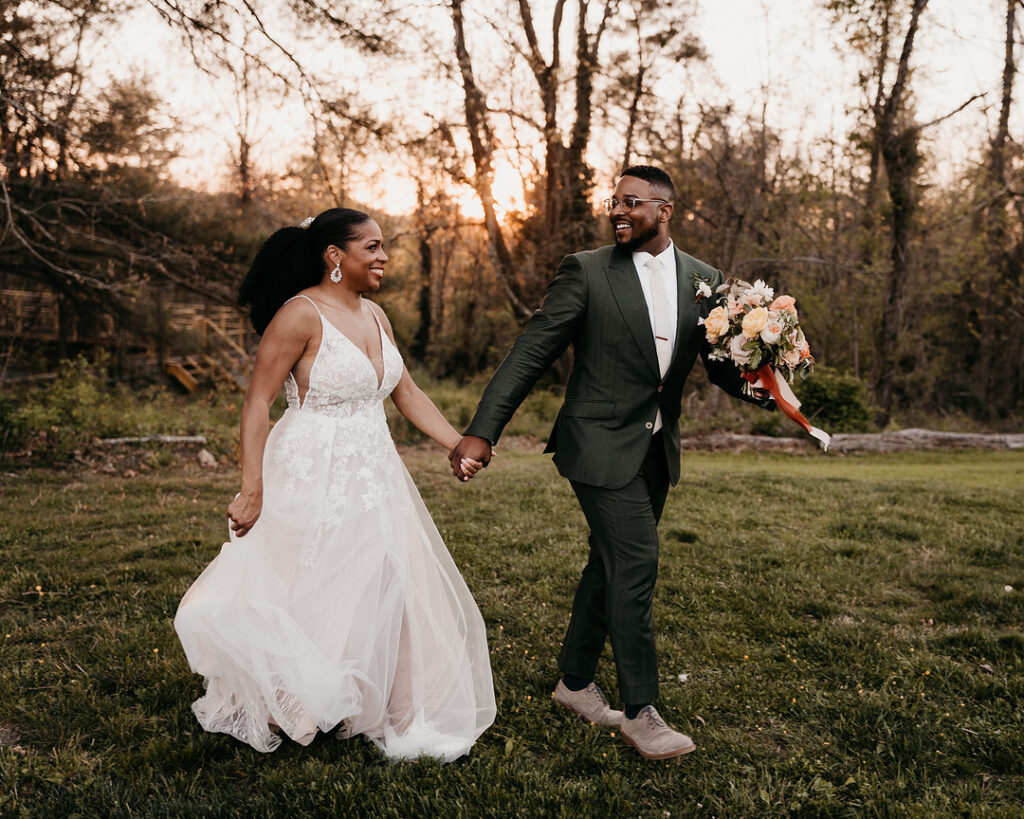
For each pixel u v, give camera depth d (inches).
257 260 108.3
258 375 103.9
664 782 99.7
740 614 163.0
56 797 91.0
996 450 623.8
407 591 108.7
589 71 673.0
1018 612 164.9
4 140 384.8
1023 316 1017.5
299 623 102.7
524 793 94.6
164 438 386.3
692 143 706.8
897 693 126.0
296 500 104.4
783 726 116.1
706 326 108.9
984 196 865.5
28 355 760.3
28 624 145.6
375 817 89.4
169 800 91.2
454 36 383.6
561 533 227.6
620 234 110.0
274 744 103.5
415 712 106.6
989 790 99.6
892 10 543.8
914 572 195.2
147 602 158.2
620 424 107.7
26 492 283.7
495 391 106.3
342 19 295.7
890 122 693.3
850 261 898.1
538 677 128.1
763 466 473.1
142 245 571.8
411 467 369.4
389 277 786.2
